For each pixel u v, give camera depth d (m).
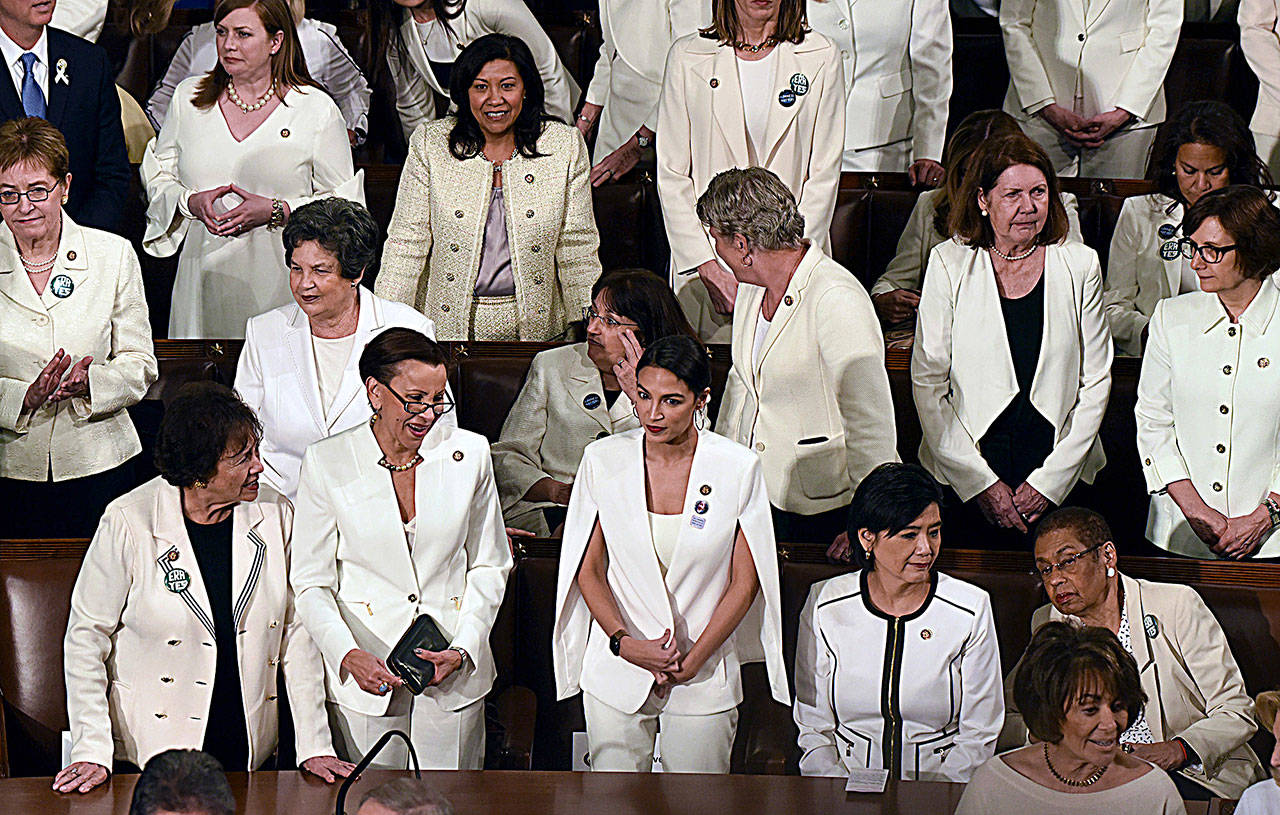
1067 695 9.48
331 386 12.88
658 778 10.86
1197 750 11.16
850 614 11.48
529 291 15.47
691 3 18.17
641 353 12.37
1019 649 12.31
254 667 11.04
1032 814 9.72
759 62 14.98
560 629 11.48
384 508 11.08
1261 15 18.44
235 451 10.47
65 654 10.84
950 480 13.70
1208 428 13.09
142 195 17.56
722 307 14.89
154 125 18.12
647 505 11.17
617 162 18.30
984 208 13.47
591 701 11.36
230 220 15.27
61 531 13.63
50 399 13.11
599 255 17.67
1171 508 13.45
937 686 11.30
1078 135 18.45
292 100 15.55
